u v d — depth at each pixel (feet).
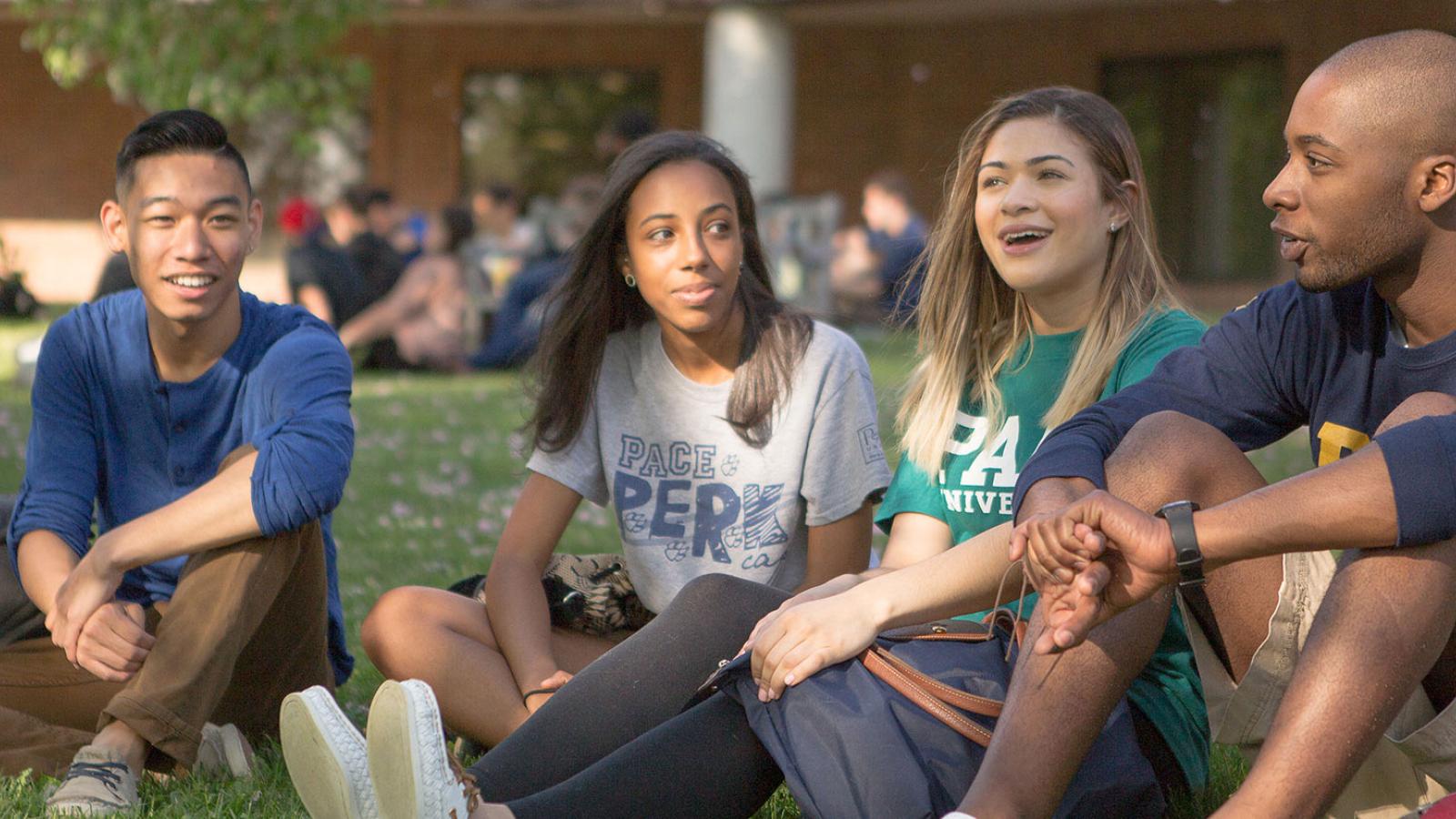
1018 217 8.91
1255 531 6.61
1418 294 7.29
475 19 59.31
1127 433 7.55
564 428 10.07
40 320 43.68
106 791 8.41
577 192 37.32
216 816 8.39
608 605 10.00
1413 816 6.63
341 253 36.52
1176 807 8.29
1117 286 8.98
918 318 9.57
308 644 9.76
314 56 42.86
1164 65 54.44
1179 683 7.97
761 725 7.34
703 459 9.85
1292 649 7.29
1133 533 6.72
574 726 7.70
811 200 48.34
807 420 9.74
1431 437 6.51
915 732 7.24
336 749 7.18
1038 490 7.39
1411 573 6.51
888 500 9.45
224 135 9.72
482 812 7.00
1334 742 6.36
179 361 9.91
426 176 60.80
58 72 41.37
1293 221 7.29
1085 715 6.87
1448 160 6.98
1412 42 7.09
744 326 9.87
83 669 9.68
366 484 20.79
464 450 24.03
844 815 7.07
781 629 7.43
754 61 50.14
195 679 8.85
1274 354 7.95
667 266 9.44
